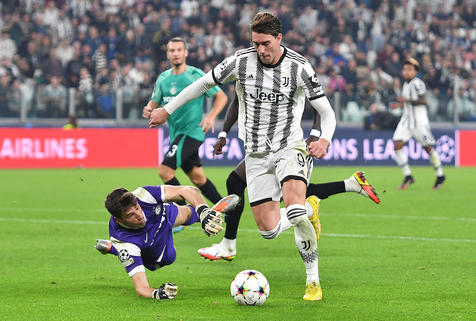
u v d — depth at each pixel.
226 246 21.58
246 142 18.03
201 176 29.69
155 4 76.31
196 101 29.00
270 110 17.42
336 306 15.97
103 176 55.69
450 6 84.81
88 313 15.43
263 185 18.42
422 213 34.72
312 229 16.62
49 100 65.31
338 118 69.81
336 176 55.66
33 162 64.38
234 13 78.38
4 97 64.12
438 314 15.16
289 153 17.42
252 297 15.87
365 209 36.62
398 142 47.44
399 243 25.64
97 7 75.94
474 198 41.66
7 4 74.62
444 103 71.50
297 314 15.20
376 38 79.12
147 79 67.69
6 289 18.03
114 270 20.67
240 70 17.25
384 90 70.50
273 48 16.55
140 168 65.44
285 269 20.83
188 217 18.84
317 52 76.62
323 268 20.84
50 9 74.62
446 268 20.77
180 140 29.03
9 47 71.62
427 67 76.25
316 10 79.88
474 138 71.50
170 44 28.92
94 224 30.91
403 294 17.23
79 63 69.94
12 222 31.47
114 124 66.81
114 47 72.44
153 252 17.72
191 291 17.77
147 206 17.05
